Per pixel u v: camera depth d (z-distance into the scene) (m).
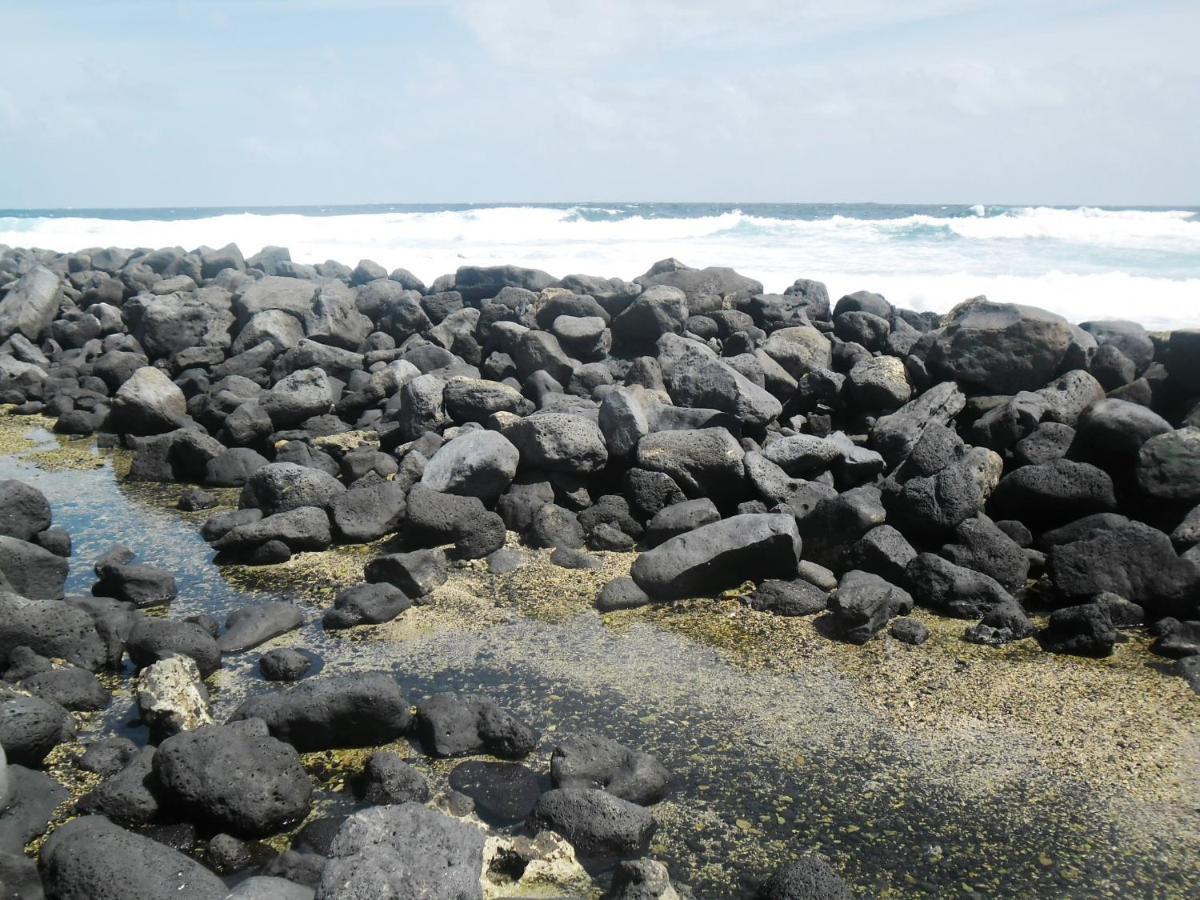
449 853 3.61
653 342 11.30
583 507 7.82
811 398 9.62
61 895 3.58
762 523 6.59
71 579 6.97
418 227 31.92
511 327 11.13
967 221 27.25
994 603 6.32
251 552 7.25
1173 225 26.59
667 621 6.25
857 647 5.93
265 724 4.62
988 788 4.54
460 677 5.54
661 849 4.10
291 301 12.80
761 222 31.50
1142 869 4.02
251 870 3.97
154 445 9.39
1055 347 8.64
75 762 4.68
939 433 7.60
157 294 14.59
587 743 4.58
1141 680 5.54
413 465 8.13
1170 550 6.35
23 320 14.11
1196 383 8.38
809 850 4.11
